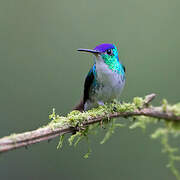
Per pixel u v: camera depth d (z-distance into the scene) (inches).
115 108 247.6
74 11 543.8
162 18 531.8
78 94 491.5
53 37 528.1
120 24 532.4
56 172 432.1
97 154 439.2
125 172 431.5
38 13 540.4
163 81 491.5
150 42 517.0
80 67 509.4
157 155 435.2
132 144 441.4
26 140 176.6
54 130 197.3
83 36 528.1
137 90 485.1
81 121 219.9
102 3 545.3
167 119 238.5
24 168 428.1
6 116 465.4
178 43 518.6
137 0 539.8
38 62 509.4
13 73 499.2
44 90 492.7
